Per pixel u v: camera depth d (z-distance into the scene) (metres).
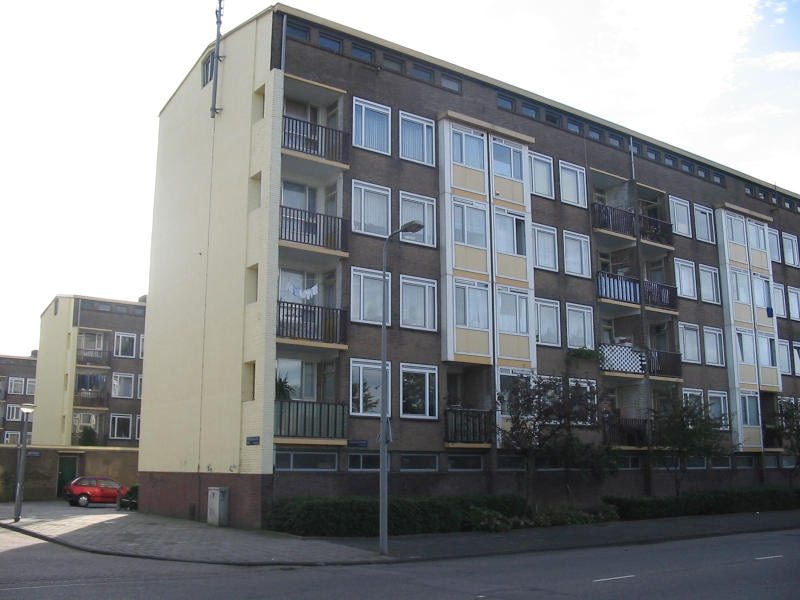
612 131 34.53
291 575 14.74
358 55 27.12
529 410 25.30
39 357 58.53
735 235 38.84
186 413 26.88
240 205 25.22
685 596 12.35
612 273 32.81
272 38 24.98
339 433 23.84
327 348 24.14
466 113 29.22
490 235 28.48
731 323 37.22
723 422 34.91
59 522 24.86
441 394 26.33
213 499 23.45
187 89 30.00
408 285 26.39
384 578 14.33
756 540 22.30
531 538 21.70
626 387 33.28
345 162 25.55
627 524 26.39
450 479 26.09
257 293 23.78
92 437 51.31
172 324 28.88
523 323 28.69
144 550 17.73
